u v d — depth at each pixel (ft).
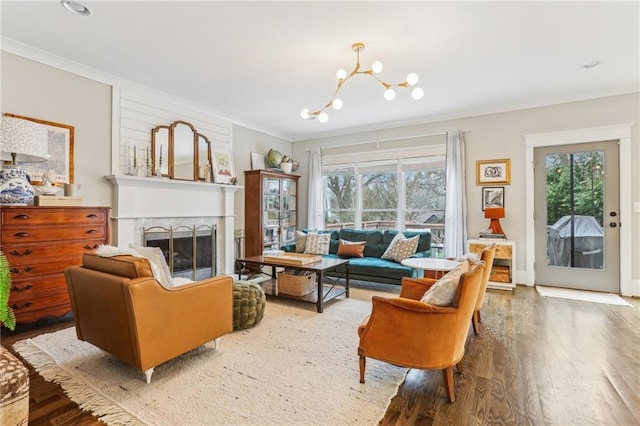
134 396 5.92
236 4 7.60
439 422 5.26
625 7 7.68
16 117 9.57
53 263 9.20
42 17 8.13
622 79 11.98
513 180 14.89
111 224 11.86
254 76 11.79
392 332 6.02
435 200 16.93
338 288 13.35
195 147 14.78
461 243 15.55
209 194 15.35
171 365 7.07
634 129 12.73
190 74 11.62
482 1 7.48
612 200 13.28
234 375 6.66
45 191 9.57
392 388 6.22
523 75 11.62
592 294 13.08
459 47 9.62
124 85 12.19
